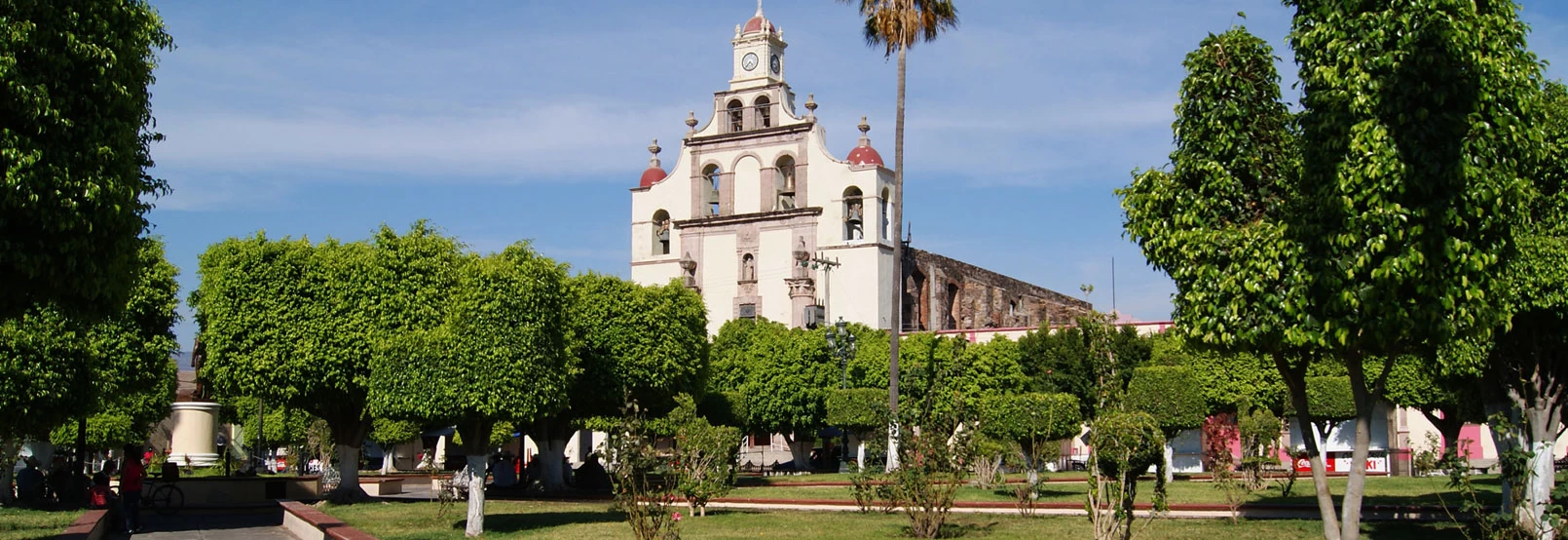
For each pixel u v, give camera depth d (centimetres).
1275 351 1630
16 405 2536
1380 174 1453
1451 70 1456
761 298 7700
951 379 5406
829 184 7662
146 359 3166
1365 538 2131
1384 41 1487
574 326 3784
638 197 8225
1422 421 5606
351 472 3425
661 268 8075
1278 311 1568
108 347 3088
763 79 7975
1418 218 1459
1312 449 1673
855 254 7519
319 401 3319
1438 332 1489
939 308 8500
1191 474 4806
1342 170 1484
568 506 3170
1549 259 1811
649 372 4006
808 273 7575
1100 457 1925
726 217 7844
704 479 2745
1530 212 1798
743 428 5625
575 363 3309
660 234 8300
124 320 3125
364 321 3231
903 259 8000
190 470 4597
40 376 2547
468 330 2428
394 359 2517
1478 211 1464
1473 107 1468
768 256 7725
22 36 1464
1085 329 2559
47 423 2627
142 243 1800
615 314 3978
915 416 2700
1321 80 1540
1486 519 1828
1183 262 1672
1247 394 4750
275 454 7275
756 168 7906
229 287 3253
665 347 4066
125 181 1633
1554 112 1858
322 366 3203
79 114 1571
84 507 3288
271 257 3294
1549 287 1817
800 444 6406
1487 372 2109
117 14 1633
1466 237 1489
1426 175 1454
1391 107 1477
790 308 7612
